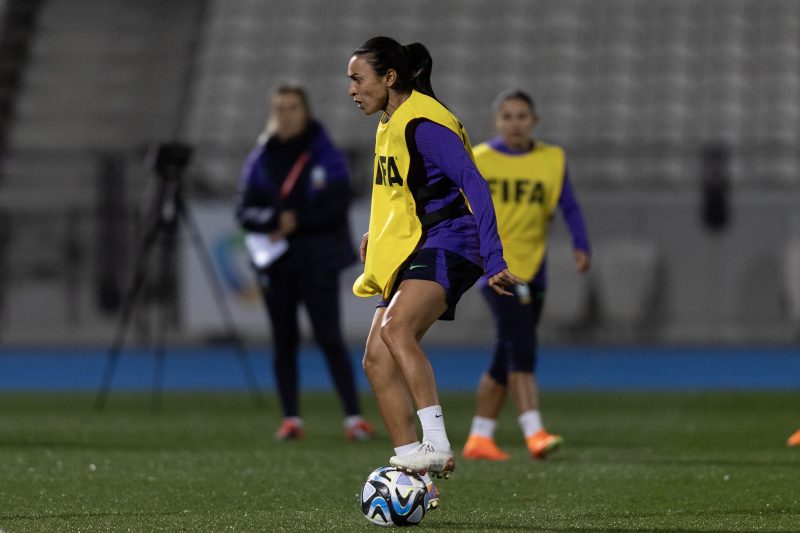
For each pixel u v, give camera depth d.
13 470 22.02
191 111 77.81
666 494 18.38
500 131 24.03
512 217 23.53
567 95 75.94
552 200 23.77
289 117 27.83
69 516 16.31
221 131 76.00
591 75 76.94
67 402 39.34
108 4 85.50
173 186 35.78
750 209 59.31
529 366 23.66
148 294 60.25
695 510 16.58
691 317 59.75
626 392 42.78
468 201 14.88
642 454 24.44
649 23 79.50
